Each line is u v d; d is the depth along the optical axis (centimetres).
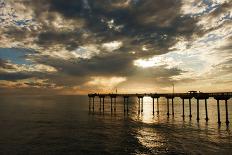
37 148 3534
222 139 3966
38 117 7456
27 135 4438
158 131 4744
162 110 10219
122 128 5156
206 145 3600
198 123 5731
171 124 5619
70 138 4184
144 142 3853
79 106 13500
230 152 3234
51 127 5362
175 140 3944
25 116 7794
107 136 4328
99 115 7900
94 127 5328
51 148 3538
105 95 8794
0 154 3238
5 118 7188
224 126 5228
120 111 9444
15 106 13962
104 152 3338
